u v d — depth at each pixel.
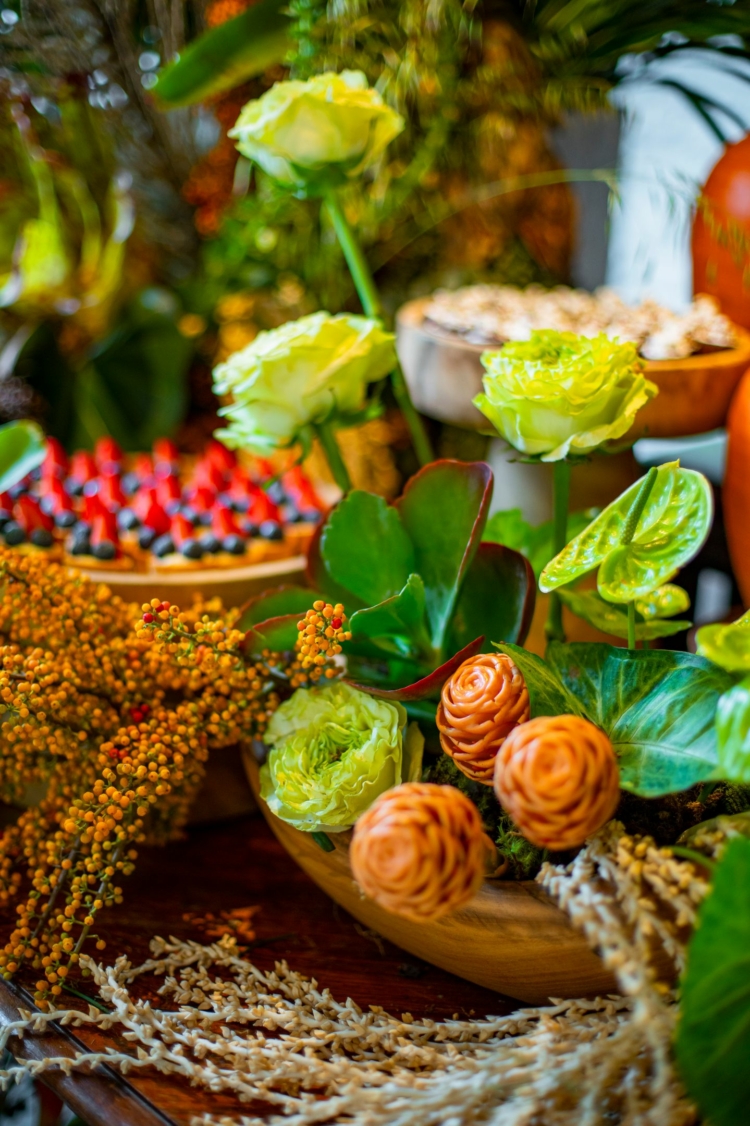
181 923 0.70
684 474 0.59
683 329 0.79
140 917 0.71
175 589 0.75
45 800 0.68
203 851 0.77
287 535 0.79
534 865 0.59
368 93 0.72
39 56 0.93
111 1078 0.59
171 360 1.07
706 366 0.74
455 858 0.52
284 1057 0.58
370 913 0.64
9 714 0.66
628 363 0.63
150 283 1.11
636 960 0.52
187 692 0.69
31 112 0.98
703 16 0.79
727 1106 0.52
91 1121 0.58
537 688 0.59
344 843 0.63
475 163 0.94
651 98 0.99
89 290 1.03
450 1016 0.64
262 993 0.65
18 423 0.82
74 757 0.67
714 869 0.51
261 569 0.76
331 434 0.74
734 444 0.75
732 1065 0.51
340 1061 0.58
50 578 0.68
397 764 0.63
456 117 0.89
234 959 0.65
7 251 1.04
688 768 0.55
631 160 1.03
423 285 1.02
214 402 1.15
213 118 1.01
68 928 0.63
